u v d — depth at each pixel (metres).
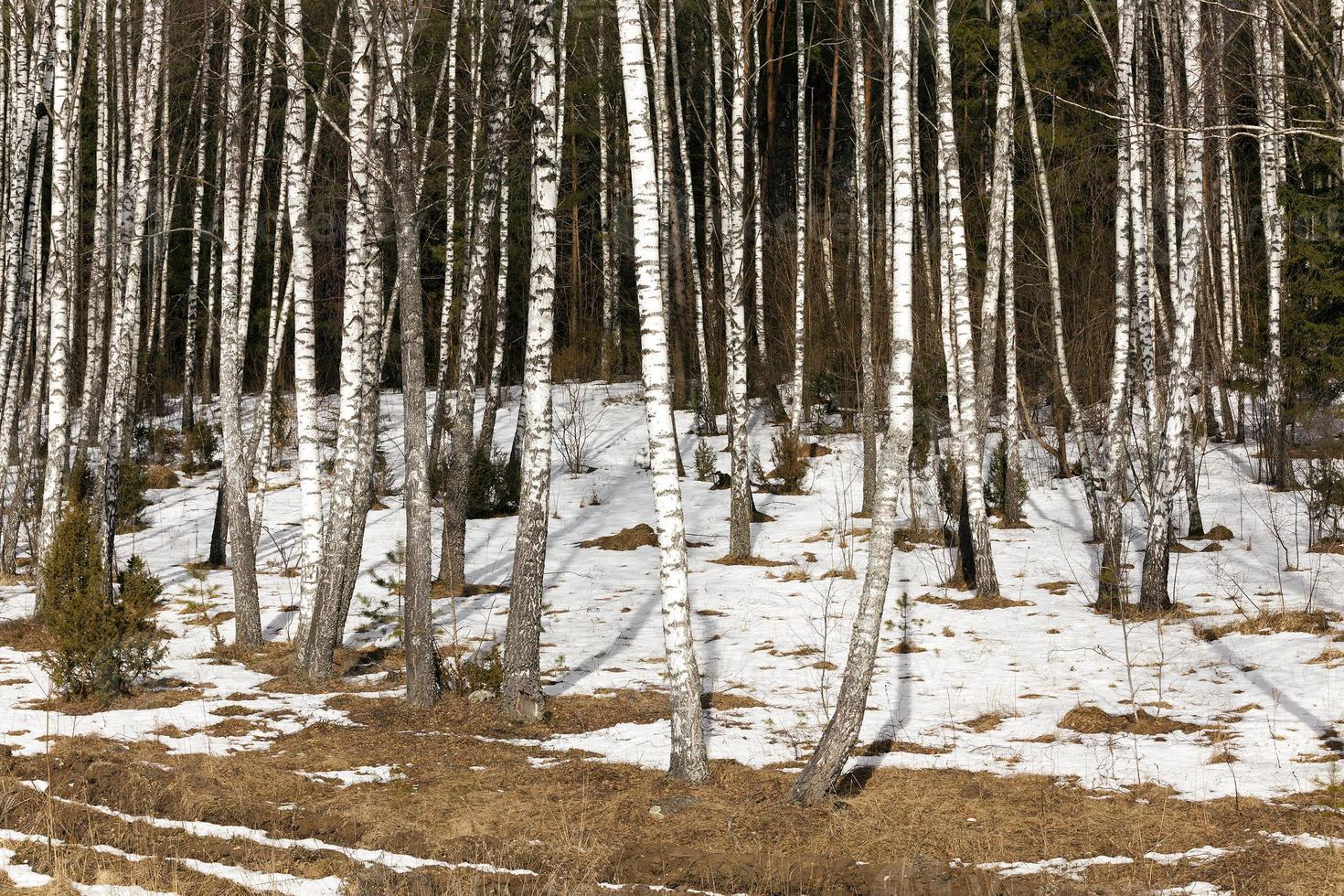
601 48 32.78
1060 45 30.53
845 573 18.09
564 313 42.75
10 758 9.53
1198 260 14.59
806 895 6.76
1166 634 13.69
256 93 16.55
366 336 13.48
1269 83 16.20
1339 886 6.36
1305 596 14.78
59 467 16.67
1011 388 22.39
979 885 6.65
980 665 12.86
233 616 16.36
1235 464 24.48
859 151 23.00
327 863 7.11
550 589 17.75
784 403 32.38
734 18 21.67
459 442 17.78
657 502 8.95
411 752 9.99
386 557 20.06
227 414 14.43
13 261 21.48
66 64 16.69
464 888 6.61
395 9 12.02
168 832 7.79
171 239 41.06
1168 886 6.61
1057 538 20.58
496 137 13.77
